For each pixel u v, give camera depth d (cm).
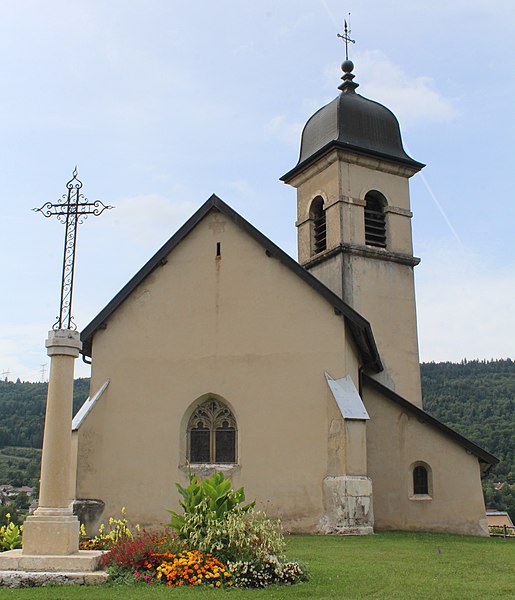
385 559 1205
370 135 2678
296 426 1761
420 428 2031
